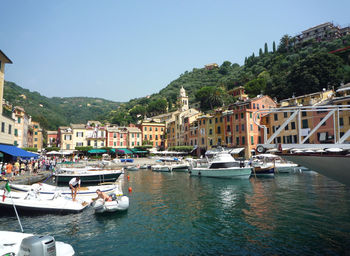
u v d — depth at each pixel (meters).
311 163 12.35
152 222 14.52
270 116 54.25
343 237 11.49
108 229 13.40
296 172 40.53
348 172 11.40
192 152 70.62
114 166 54.41
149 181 33.16
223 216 15.46
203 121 68.06
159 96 180.62
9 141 35.69
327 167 11.95
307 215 15.05
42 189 18.70
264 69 114.19
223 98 101.69
